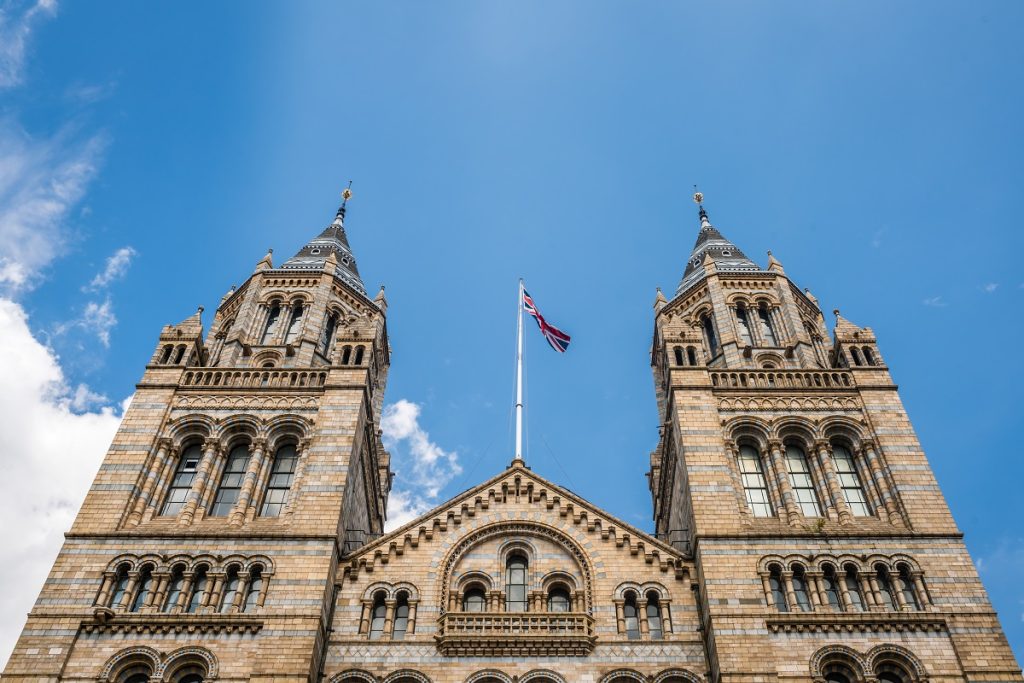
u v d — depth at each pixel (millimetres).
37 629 38844
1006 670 37375
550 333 58312
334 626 40875
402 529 44656
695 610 41375
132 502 44219
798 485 46562
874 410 48344
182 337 52938
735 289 59438
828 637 38844
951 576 40781
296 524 42969
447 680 38781
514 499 46406
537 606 42062
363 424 50156
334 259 62500
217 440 47375
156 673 37719
